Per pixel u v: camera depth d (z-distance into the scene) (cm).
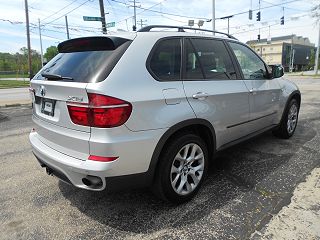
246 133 421
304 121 700
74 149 276
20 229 285
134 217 299
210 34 374
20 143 585
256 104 422
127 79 269
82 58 301
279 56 9100
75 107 266
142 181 284
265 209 304
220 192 344
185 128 321
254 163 429
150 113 276
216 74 360
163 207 316
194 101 316
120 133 260
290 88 526
